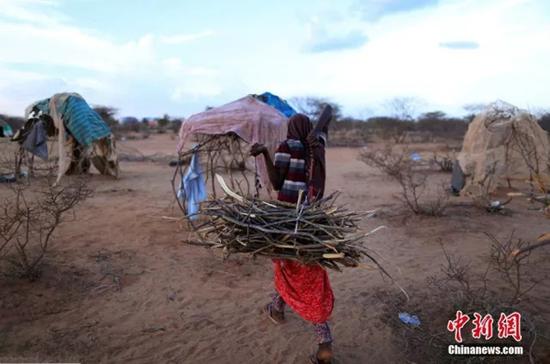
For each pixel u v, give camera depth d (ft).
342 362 11.40
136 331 12.57
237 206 10.92
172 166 56.44
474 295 14.60
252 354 11.64
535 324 12.91
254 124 21.36
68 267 16.70
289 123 11.64
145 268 17.35
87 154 41.24
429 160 56.08
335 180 45.01
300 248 10.05
